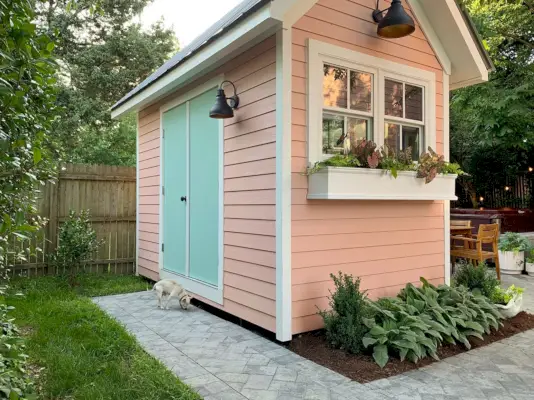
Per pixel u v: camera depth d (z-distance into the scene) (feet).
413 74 14.93
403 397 8.68
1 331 7.12
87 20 47.37
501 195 41.86
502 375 9.92
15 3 5.37
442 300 13.50
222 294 14.74
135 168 23.73
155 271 20.54
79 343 11.20
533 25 29.35
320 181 11.76
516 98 27.32
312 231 12.33
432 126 15.57
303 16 12.20
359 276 13.41
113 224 23.04
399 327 11.19
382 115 13.98
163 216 19.85
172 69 15.80
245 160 13.52
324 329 12.38
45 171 7.34
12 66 4.94
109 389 8.60
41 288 17.78
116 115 23.22
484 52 15.94
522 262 24.67
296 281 11.97
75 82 45.03
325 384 9.25
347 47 13.11
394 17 11.84
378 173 12.70
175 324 13.78
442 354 11.27
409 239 15.02
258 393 8.80
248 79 13.41
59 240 19.54
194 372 9.88
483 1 28.89
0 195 5.74
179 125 18.29
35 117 6.61
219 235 15.01
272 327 12.08
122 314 14.97
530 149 37.17
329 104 12.75
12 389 5.68
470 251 20.95
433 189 14.44
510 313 14.32
